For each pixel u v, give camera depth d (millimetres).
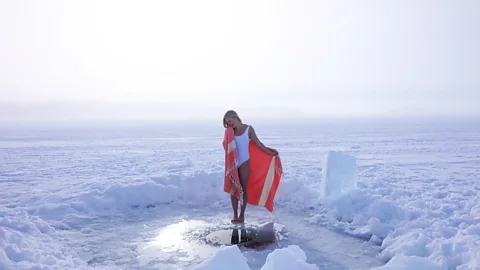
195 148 17828
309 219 4941
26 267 3008
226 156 4910
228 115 4934
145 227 4625
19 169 10688
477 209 4727
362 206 4965
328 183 5406
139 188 5734
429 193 6051
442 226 4086
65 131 38688
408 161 12211
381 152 15336
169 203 5762
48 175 9352
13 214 4633
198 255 3707
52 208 5125
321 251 3820
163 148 17953
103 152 16094
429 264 2979
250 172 5254
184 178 6207
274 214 5215
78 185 7078
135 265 3449
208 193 5930
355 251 3824
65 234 4320
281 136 26594
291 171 8992
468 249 3309
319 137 25266
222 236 4285
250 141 5195
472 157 13391
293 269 2742
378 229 4305
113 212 5242
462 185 7285
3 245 3332
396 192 6031
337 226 4629
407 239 3801
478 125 43625
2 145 20391
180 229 4555
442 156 13766
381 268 2996
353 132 31297
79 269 3121
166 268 3377
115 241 4113
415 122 56875
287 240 4148
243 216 4867
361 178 7875
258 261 3527
